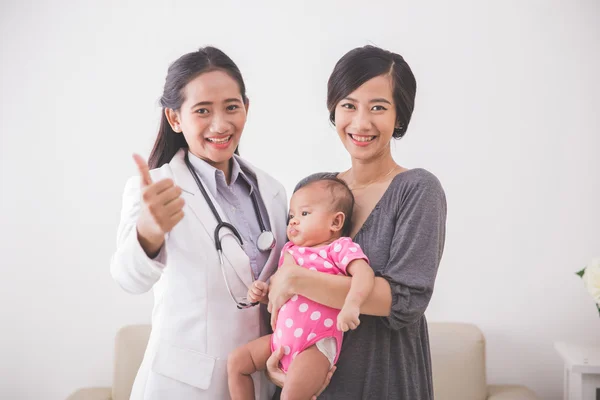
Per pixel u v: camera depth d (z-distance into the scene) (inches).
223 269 57.9
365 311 54.7
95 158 117.5
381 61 59.1
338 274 57.5
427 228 57.2
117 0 117.2
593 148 113.8
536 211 115.0
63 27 117.3
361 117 58.7
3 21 117.1
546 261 115.0
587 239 114.2
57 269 117.6
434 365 105.2
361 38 116.0
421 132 115.8
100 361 117.6
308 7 116.5
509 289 115.7
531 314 115.5
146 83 117.2
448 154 115.7
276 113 117.3
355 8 116.0
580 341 114.6
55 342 117.7
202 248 58.5
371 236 59.5
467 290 116.2
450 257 116.2
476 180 115.5
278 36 116.8
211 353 58.3
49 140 117.3
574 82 113.8
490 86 115.0
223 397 58.6
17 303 117.7
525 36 114.3
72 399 106.9
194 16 117.2
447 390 104.2
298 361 55.6
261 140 117.6
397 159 116.5
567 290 114.7
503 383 116.2
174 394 57.4
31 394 118.2
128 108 117.3
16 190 117.5
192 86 58.8
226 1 117.0
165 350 58.4
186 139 61.4
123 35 117.3
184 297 58.7
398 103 60.3
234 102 59.7
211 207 60.4
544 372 115.7
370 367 57.4
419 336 61.6
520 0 114.3
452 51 115.1
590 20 113.3
